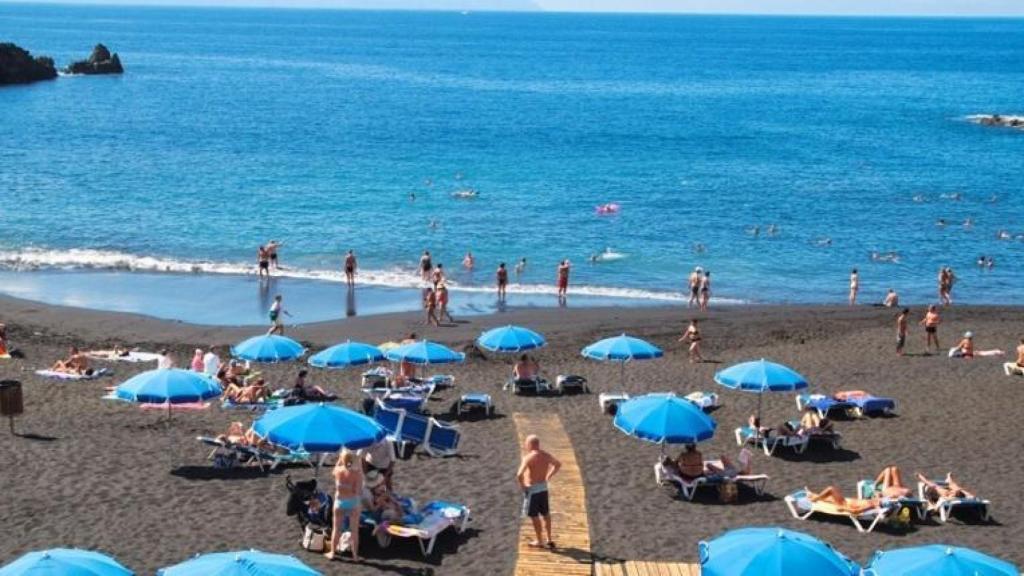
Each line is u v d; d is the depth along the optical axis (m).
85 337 35.22
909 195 71.25
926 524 19.61
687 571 16.92
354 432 18.39
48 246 51.56
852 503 19.70
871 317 40.69
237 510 19.38
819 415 24.75
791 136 102.81
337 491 17.25
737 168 81.75
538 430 25.08
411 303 42.78
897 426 26.27
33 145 84.56
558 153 88.06
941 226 61.50
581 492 20.69
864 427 26.17
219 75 168.12
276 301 36.09
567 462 22.59
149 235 54.34
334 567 17.02
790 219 62.53
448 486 21.00
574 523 19.00
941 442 24.97
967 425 26.38
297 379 27.94
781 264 51.94
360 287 45.34
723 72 198.62
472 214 61.38
